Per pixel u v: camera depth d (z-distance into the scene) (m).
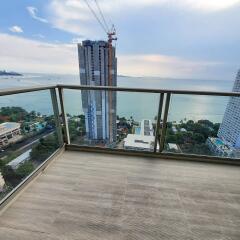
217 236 1.19
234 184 1.76
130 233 1.19
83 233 1.17
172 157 2.18
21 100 1.50
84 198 1.48
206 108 1.97
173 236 1.18
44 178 1.73
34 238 1.12
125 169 1.94
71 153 2.26
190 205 1.46
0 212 1.28
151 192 1.59
